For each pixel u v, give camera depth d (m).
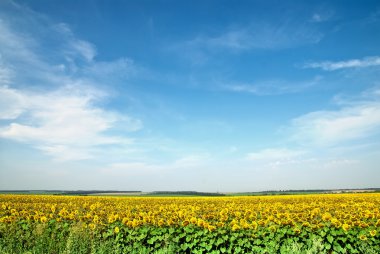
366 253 12.36
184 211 18.59
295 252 10.96
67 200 40.50
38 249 11.66
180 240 14.11
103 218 17.39
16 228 14.48
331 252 13.22
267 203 31.88
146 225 15.14
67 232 14.77
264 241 13.62
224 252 13.61
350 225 13.88
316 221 15.38
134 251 13.23
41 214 18.36
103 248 12.12
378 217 16.44
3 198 40.34
